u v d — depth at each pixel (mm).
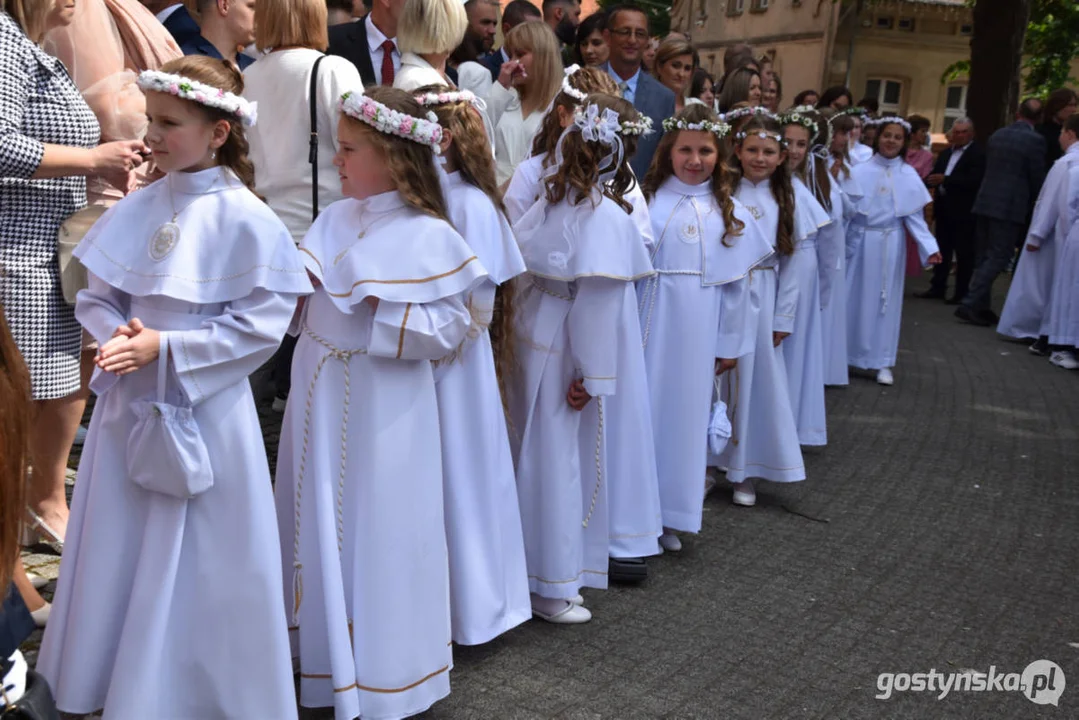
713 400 4906
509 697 3189
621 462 3971
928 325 10828
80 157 3279
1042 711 3354
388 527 2877
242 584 2611
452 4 4328
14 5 3287
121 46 3977
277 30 4273
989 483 5766
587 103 3670
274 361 5633
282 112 4258
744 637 3721
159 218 2682
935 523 5070
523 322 3701
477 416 3287
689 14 30359
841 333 7574
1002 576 4457
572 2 7777
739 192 4980
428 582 2945
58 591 2701
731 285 4523
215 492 2609
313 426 2945
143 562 2594
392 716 2879
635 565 4070
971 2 16859
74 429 3756
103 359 2461
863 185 7891
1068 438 6809
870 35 25844
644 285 4352
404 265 2857
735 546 4617
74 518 2707
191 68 2617
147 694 2551
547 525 3676
